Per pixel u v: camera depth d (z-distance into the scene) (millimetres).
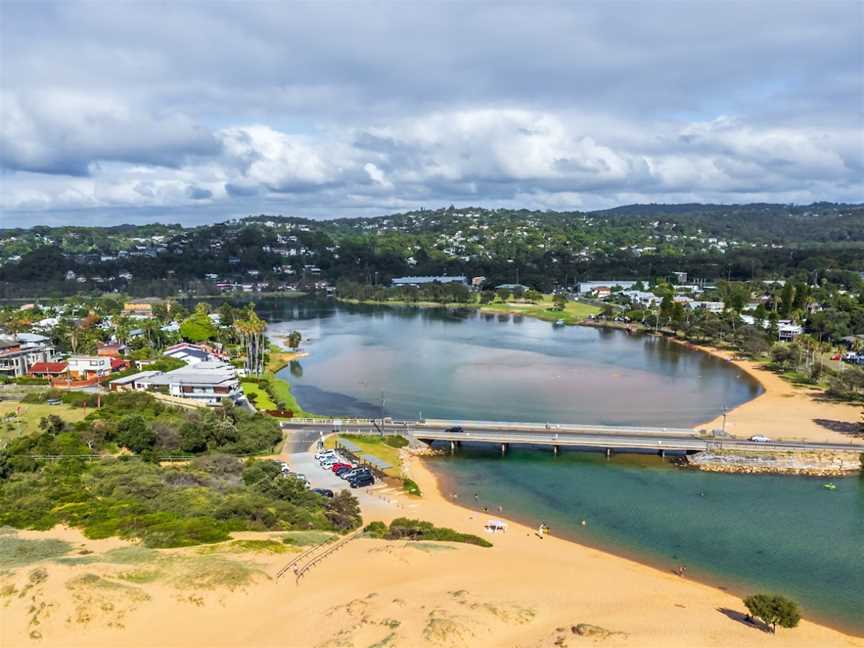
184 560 70562
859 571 82000
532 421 154000
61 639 56688
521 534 92375
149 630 58375
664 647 58094
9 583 63312
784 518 98438
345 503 98500
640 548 88562
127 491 94125
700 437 133000
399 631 57719
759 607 65875
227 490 97562
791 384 190250
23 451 112625
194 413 136750
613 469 121125
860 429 141250
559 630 60031
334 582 69750
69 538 78875
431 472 120438
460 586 70188
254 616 61750
